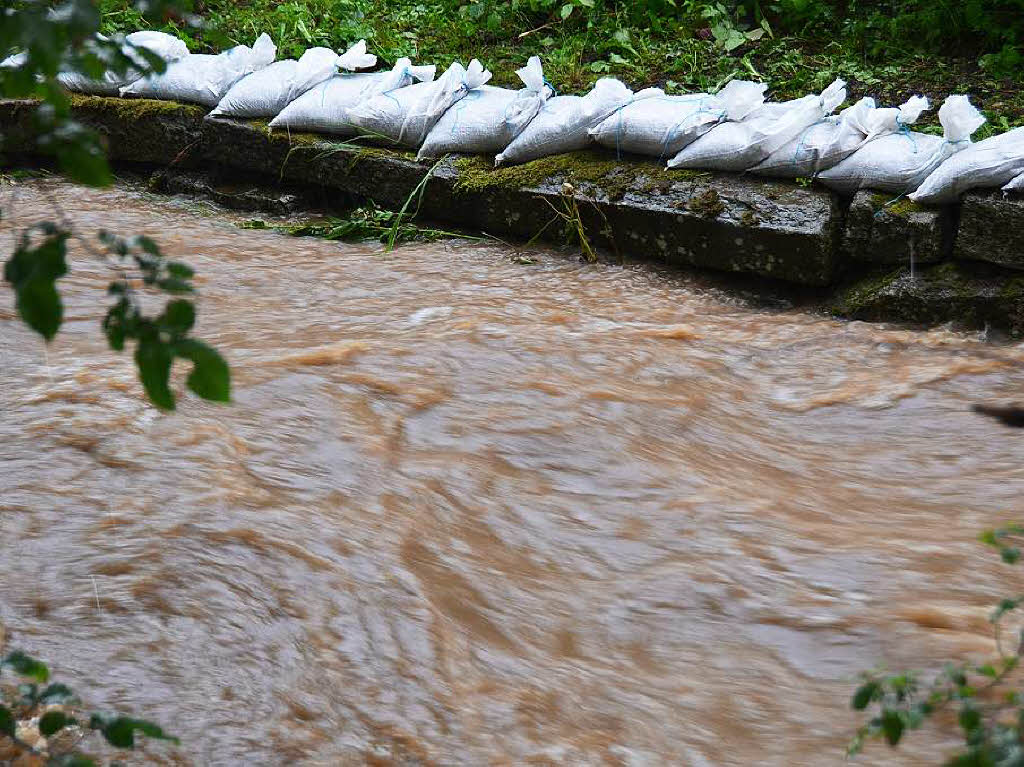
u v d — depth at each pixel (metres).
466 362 5.38
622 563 3.97
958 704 3.12
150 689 2.93
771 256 6.72
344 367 5.16
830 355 6.00
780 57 9.34
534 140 7.59
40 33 1.19
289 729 2.87
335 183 8.23
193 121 8.75
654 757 2.96
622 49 9.67
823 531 4.22
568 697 3.18
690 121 7.16
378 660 3.19
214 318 5.99
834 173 6.77
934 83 8.66
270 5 10.67
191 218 8.23
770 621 3.64
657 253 7.16
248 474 4.08
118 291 1.29
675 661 3.46
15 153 9.02
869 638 3.53
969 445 5.09
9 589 3.28
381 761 2.81
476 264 7.25
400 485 4.23
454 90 8.02
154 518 3.68
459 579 3.70
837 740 3.07
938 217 6.39
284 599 3.38
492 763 2.84
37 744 2.66
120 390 4.54
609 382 5.37
